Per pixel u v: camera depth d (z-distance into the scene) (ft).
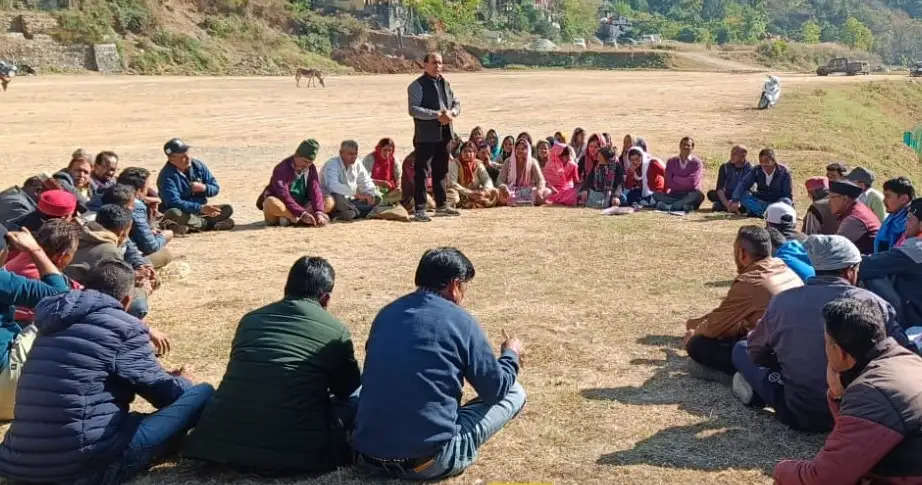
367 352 14.94
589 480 15.11
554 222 41.04
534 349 22.41
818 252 16.37
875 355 12.21
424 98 40.70
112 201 25.93
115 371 14.39
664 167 45.57
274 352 14.88
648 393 19.31
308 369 14.90
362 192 42.01
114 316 14.55
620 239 36.78
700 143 73.26
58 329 14.25
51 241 18.58
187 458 15.39
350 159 41.32
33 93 128.88
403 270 31.17
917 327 19.69
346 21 306.14
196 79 185.68
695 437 16.88
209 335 23.63
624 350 22.38
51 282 17.92
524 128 84.84
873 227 27.53
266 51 256.93
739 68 367.45
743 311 18.89
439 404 14.51
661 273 30.83
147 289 24.58
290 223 39.81
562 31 481.05
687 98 121.90
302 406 14.87
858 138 93.40
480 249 34.81
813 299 16.19
